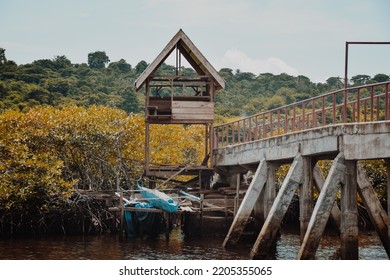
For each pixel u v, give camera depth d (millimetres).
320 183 42406
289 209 62219
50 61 125250
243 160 49719
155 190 53625
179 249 46125
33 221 53156
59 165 52406
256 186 44719
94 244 48531
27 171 51406
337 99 122688
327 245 48812
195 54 55406
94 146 58781
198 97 57125
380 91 117500
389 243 34500
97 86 112875
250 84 134125
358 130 34156
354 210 34688
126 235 52219
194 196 53656
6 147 52375
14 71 106312
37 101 90188
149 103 57125
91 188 58781
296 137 40094
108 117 60938
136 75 132000
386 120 33031
